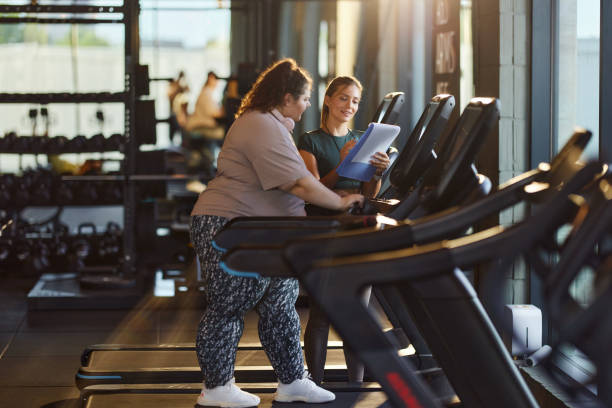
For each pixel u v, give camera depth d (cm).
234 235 231
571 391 194
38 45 1235
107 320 516
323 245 167
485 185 220
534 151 389
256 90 289
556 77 385
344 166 288
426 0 625
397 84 678
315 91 937
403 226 182
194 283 559
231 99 684
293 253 165
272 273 186
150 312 540
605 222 160
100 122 637
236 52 1084
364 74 700
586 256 162
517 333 357
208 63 1345
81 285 574
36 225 693
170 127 948
